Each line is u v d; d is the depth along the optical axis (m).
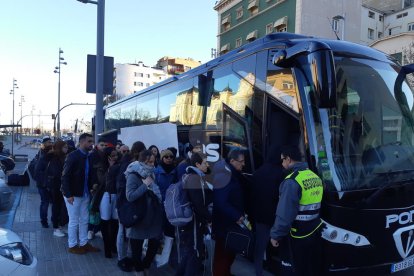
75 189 5.94
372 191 4.09
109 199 5.67
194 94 7.05
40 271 5.28
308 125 4.21
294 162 3.86
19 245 3.71
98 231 7.36
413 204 4.33
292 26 29.06
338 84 4.42
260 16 32.50
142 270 4.75
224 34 38.12
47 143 7.92
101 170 5.95
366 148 4.38
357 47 4.91
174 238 5.04
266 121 4.91
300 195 3.68
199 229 4.35
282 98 4.66
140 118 10.62
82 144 6.02
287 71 4.61
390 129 4.70
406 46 26.08
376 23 42.31
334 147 4.20
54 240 6.80
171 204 4.29
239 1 35.19
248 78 5.39
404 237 4.23
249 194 4.86
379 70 4.86
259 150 5.00
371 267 4.05
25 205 10.39
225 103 5.90
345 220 3.94
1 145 19.17
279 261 4.67
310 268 3.77
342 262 3.94
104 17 10.34
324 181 4.02
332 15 29.98
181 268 4.32
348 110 4.41
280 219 3.66
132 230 4.64
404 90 5.09
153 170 4.74
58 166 7.03
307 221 3.72
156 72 113.88
